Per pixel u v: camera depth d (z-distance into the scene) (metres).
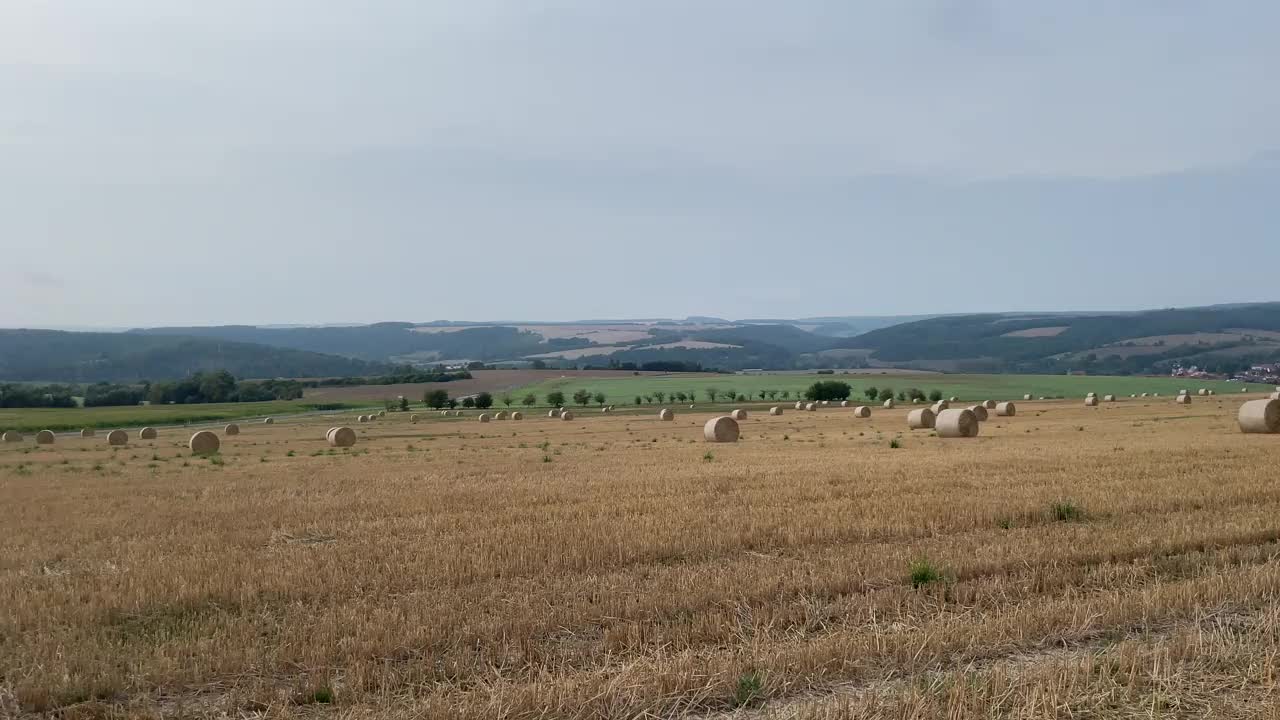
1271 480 22.20
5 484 30.12
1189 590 11.40
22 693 9.00
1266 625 10.02
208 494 25.39
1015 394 142.50
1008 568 13.34
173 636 10.95
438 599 12.22
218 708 8.80
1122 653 9.12
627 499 21.56
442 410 125.31
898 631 10.10
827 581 12.48
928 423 57.06
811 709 7.98
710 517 18.19
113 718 8.52
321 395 167.50
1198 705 8.12
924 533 16.39
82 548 17.00
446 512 20.42
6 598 12.93
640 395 152.12
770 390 160.75
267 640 10.70
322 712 8.63
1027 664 9.20
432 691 8.85
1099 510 18.22
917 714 7.77
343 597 12.63
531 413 106.88
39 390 163.50
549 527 17.55
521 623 10.88
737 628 10.56
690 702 8.41
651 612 11.36
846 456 33.50
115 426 96.44
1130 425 53.22
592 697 8.37
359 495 23.95
